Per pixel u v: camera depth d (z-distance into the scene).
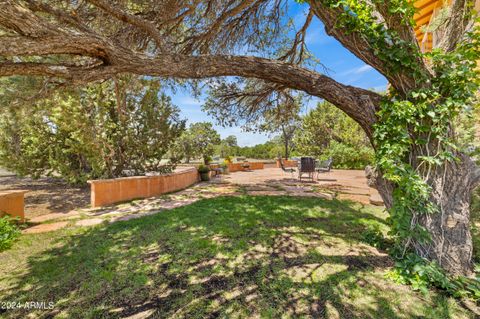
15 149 8.70
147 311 1.92
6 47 1.73
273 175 13.05
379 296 2.07
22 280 2.39
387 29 2.62
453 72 2.40
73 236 3.66
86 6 3.00
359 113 2.94
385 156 2.57
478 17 2.29
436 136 2.49
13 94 2.79
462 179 2.52
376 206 5.38
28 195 7.38
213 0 3.80
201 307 1.96
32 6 2.18
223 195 7.02
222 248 3.12
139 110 8.41
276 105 6.91
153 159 8.99
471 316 1.81
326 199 6.16
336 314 1.85
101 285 2.30
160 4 3.26
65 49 2.06
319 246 3.17
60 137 8.05
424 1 4.62
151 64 2.56
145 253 3.00
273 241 3.35
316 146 17.23
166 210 5.23
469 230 2.47
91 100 7.15
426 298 2.04
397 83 2.77
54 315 1.88
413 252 2.58
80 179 8.25
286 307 1.95
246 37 4.86
